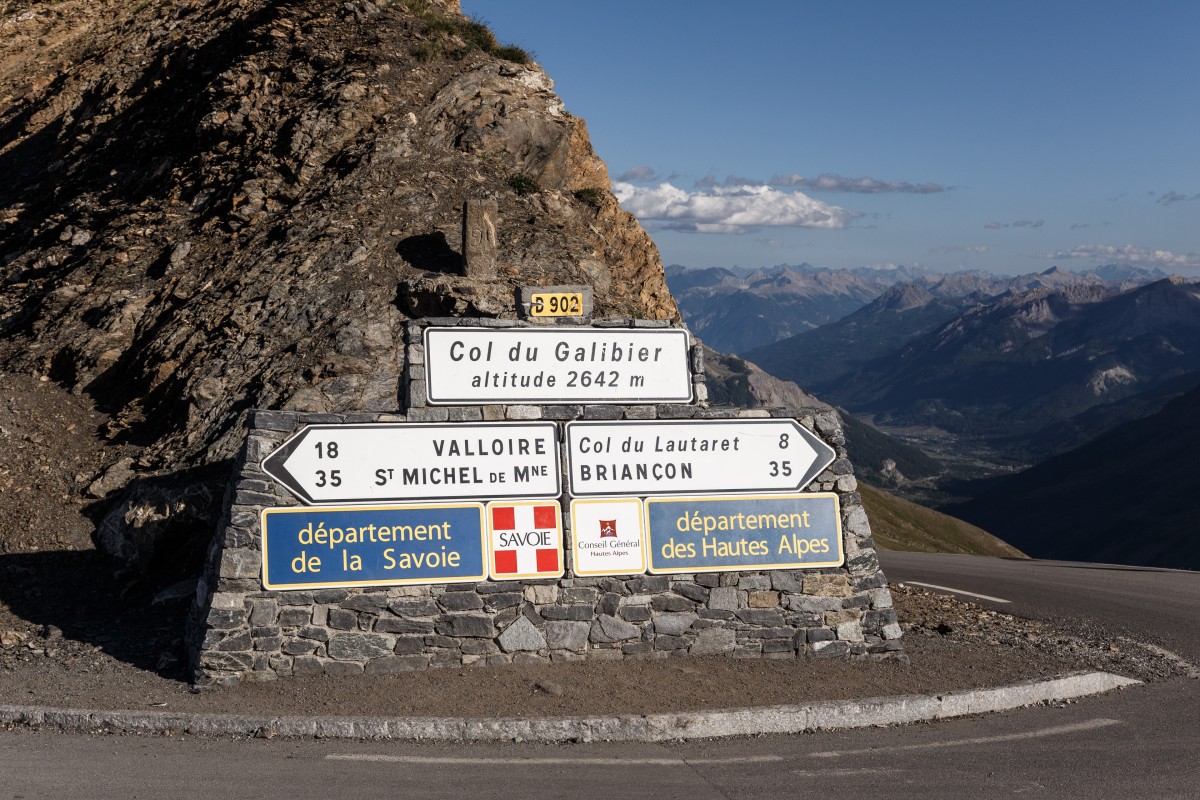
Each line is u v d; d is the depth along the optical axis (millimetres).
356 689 9680
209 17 32906
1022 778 7543
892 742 8609
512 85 26562
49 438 17109
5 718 8477
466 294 18859
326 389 16828
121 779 6996
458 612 10656
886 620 11688
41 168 30109
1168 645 13656
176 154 25812
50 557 14000
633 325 11836
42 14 41938
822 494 11891
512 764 7691
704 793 7074
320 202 22188
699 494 11570
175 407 17328
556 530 11109
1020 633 14195
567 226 23938
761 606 11492
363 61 26156
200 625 10188
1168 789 7305
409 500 10711
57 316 20891
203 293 20047
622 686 9969
